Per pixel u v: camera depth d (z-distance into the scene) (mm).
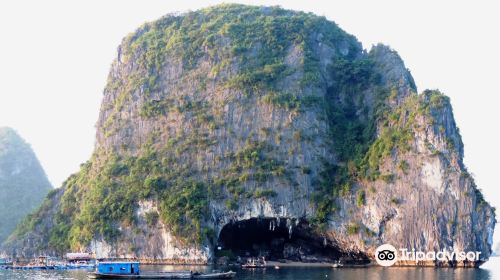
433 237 133500
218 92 161125
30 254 167750
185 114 160500
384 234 138000
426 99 146250
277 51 167625
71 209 169000
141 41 180875
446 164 137000
